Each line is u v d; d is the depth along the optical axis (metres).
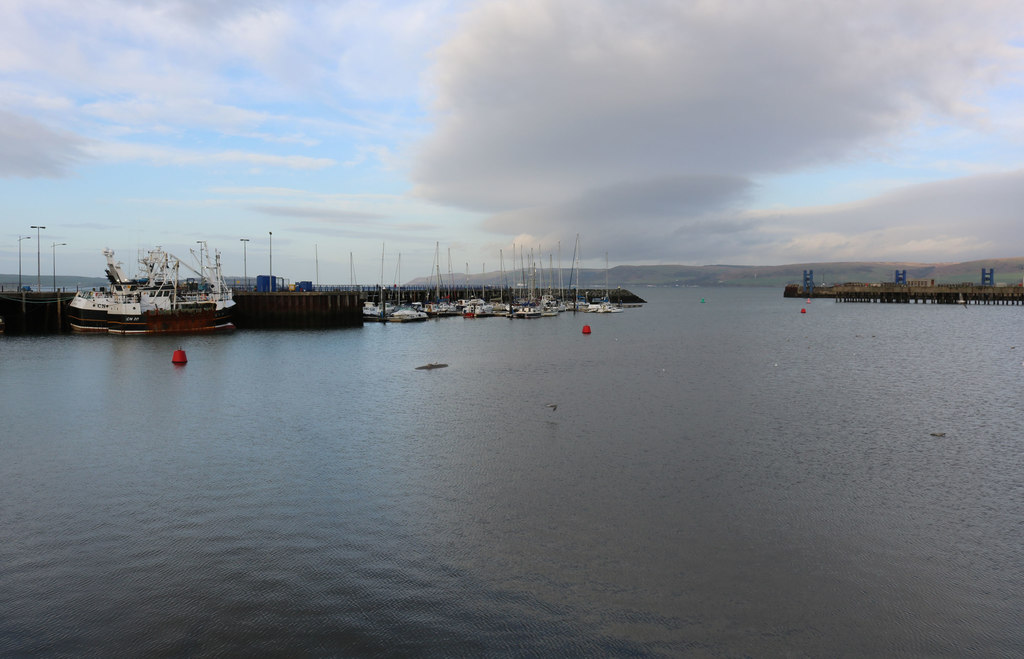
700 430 34.38
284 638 14.52
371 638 14.59
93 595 16.31
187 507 22.48
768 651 14.29
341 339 91.12
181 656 13.81
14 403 41.81
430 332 106.00
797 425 35.62
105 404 41.59
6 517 21.48
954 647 14.52
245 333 97.12
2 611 15.53
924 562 18.52
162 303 94.62
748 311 193.75
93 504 22.75
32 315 92.38
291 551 18.97
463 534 20.27
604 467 27.44
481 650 14.20
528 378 54.06
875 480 25.80
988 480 25.83
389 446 30.91
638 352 75.88
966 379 53.19
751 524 21.20
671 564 18.30
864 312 175.12
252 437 32.72
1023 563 18.48
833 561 18.56
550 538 20.02
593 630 14.99
